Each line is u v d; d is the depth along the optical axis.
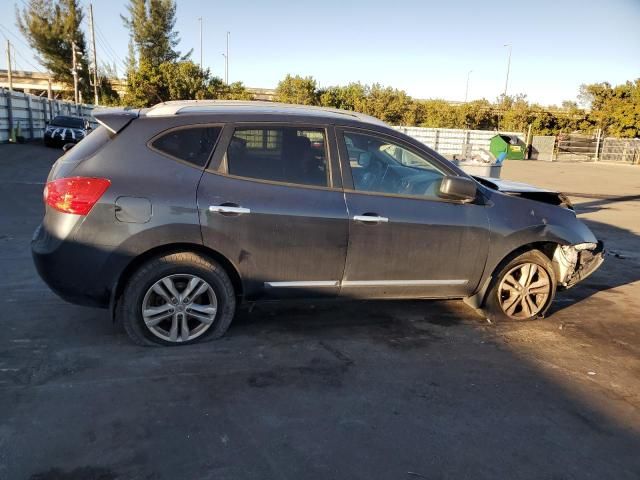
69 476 2.46
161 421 2.93
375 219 3.99
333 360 3.79
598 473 2.67
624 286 6.24
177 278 3.75
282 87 45.81
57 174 3.63
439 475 2.59
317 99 46.12
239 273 3.82
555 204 4.83
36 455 2.59
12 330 4.03
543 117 43.69
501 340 4.33
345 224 3.94
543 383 3.62
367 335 4.29
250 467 2.58
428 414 3.14
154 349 3.79
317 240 3.90
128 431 2.82
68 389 3.21
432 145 35.78
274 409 3.11
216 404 3.13
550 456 2.79
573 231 4.67
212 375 3.47
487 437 2.94
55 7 54.28
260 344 3.99
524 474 2.63
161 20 56.88
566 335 4.53
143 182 3.57
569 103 47.78
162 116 3.74
